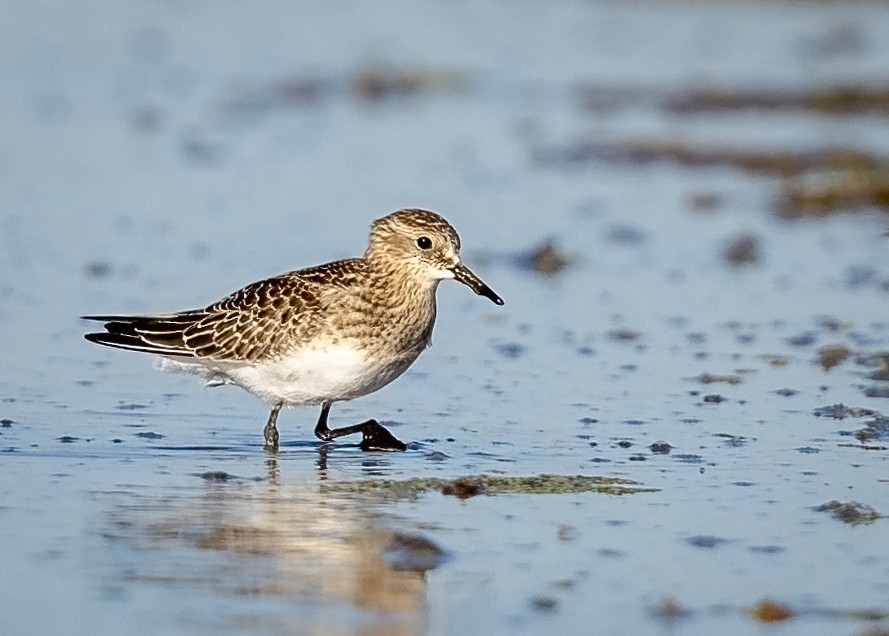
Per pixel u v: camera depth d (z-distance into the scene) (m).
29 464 11.46
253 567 9.10
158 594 8.61
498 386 14.12
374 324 12.51
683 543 9.66
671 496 10.73
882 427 12.68
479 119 29.83
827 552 9.49
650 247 20.12
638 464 11.62
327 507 10.43
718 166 25.80
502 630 8.20
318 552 9.41
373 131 28.36
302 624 8.21
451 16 42.91
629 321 16.55
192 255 19.03
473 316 16.81
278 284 12.66
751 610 8.50
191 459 11.80
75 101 29.97
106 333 12.95
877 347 15.38
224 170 24.48
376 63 35.22
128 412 13.13
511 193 23.39
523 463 11.67
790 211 22.34
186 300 16.92
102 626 8.12
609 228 21.17
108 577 8.88
